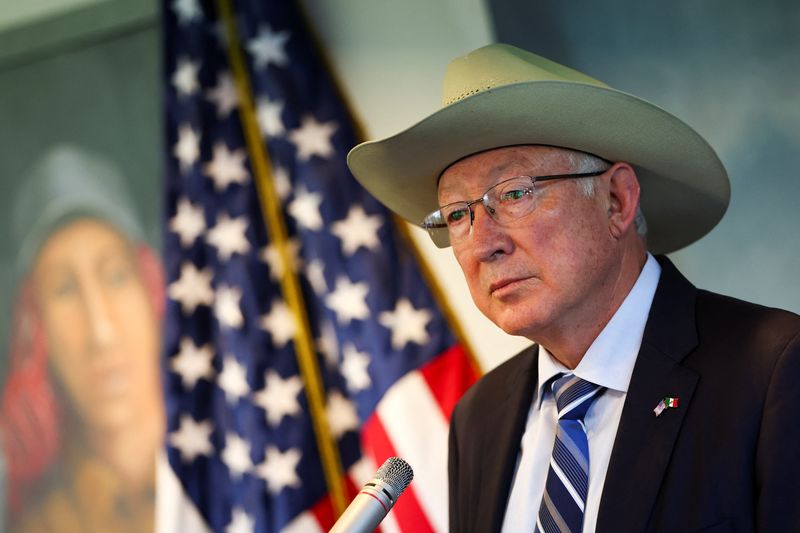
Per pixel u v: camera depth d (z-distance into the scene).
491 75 2.63
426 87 5.10
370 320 4.86
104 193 5.65
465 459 2.89
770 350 2.26
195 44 5.30
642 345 2.46
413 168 2.81
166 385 5.04
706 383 2.32
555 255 2.45
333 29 5.28
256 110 5.20
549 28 4.69
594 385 2.54
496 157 2.56
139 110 5.63
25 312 5.70
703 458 2.23
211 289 5.12
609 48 4.57
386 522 4.61
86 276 5.61
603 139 2.52
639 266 2.61
